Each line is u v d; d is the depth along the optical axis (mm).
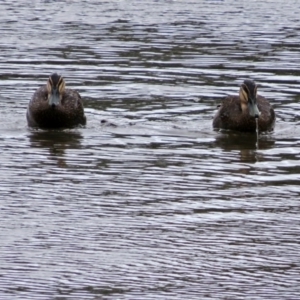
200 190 16109
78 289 11977
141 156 18422
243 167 17703
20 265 12703
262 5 39438
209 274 12477
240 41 31031
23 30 33406
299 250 13320
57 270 12562
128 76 25656
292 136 20453
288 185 16484
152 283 12203
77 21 35469
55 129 20797
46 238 13688
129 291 11945
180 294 11867
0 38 31656
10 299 11641
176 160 18172
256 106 20578
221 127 20906
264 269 12648
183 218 14617
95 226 14211
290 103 23000
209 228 14188
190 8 38656
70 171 17219
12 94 23578
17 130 20641
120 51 29266
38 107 20812
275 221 14516
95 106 22547
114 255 13102
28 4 40219
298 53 29031
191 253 13195
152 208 15102
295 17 36344
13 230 14008
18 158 18156
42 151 18750
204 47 29969
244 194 15906
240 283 12227
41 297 11711
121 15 36875
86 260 12906
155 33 32594
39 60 27797
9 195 15672
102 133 20391
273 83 24984
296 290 12000
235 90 24172
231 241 13656
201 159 18297
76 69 26516
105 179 16719
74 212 14844
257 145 19609
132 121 21328
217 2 40344
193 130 20750
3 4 40188
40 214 14727
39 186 16219
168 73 26062
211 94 23797
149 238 13750
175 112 22141
